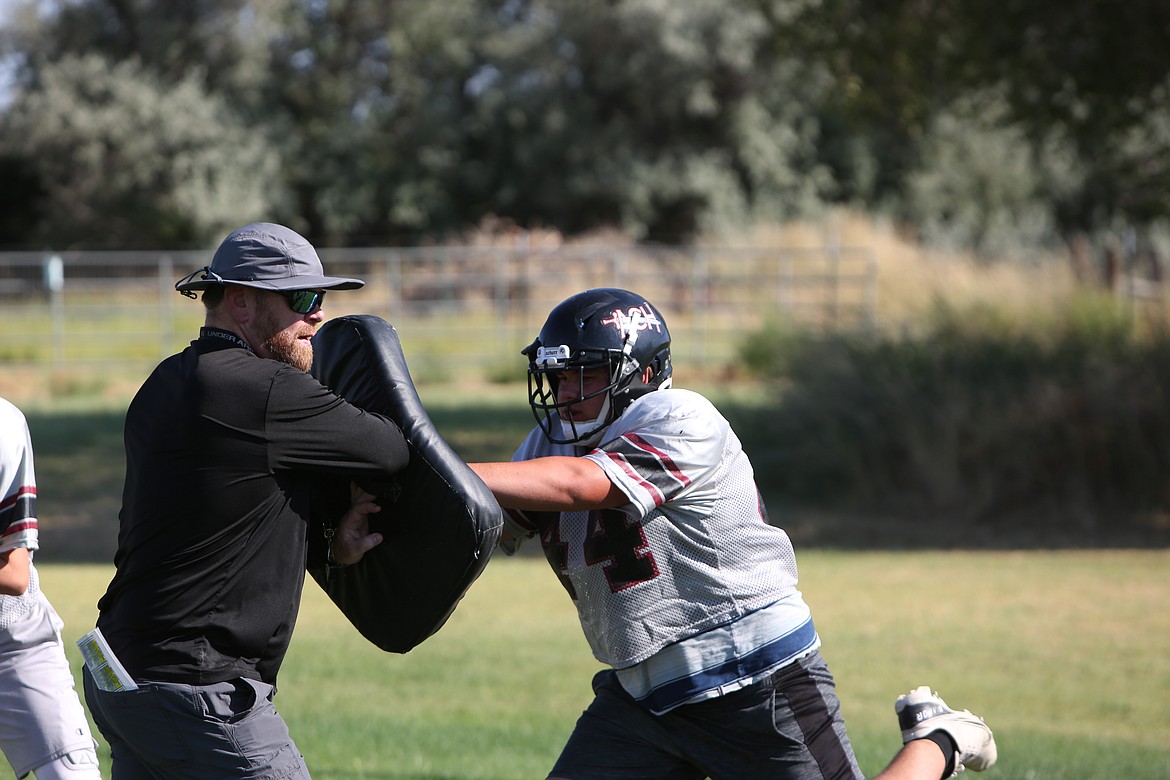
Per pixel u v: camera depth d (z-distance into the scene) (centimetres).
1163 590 3856
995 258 8925
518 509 1247
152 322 10319
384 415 1194
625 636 1227
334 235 17625
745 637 1221
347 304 10481
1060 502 5266
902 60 5866
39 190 16450
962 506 5312
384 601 1241
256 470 1118
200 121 15775
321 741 2239
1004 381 5600
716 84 17025
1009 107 6538
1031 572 4156
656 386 1294
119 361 9956
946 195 17538
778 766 1223
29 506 1420
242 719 1123
